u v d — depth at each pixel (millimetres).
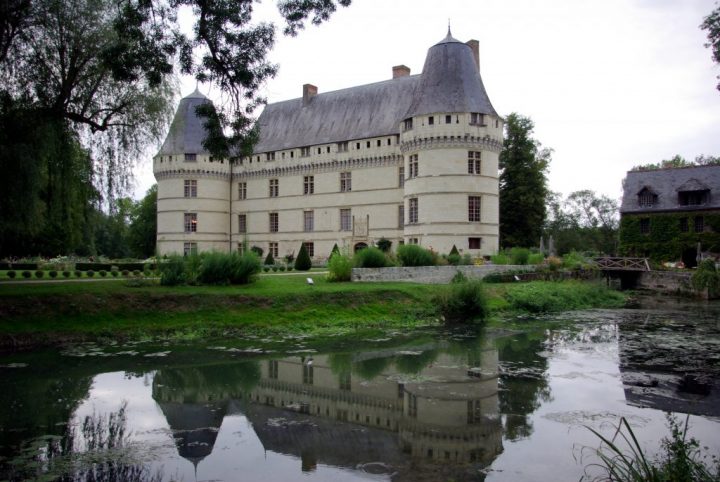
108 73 21922
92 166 23719
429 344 21812
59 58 21297
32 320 21047
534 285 35344
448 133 43688
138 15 17594
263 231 59562
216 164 60000
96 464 10078
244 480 9438
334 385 15742
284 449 10852
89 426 12227
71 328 21344
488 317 28734
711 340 22344
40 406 13625
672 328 25656
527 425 12125
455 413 13039
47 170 22344
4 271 35688
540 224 58906
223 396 14664
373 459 10297
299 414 13141
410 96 51969
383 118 52625
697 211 55312
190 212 58781
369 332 24375
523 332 24672
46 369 17188
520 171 56906
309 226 56469
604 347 20984
